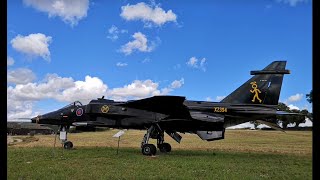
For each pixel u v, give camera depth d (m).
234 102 17.66
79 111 19.97
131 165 11.80
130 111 17.58
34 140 37.00
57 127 20.70
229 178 9.22
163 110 17.09
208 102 17.95
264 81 17.33
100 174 9.55
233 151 20.20
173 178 9.09
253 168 11.55
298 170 11.19
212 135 17.55
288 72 17.03
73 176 9.18
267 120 17.72
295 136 53.75
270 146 26.44
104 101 18.39
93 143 29.27
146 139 17.08
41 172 9.82
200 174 9.89
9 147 21.72
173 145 27.50
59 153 16.30
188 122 17.31
